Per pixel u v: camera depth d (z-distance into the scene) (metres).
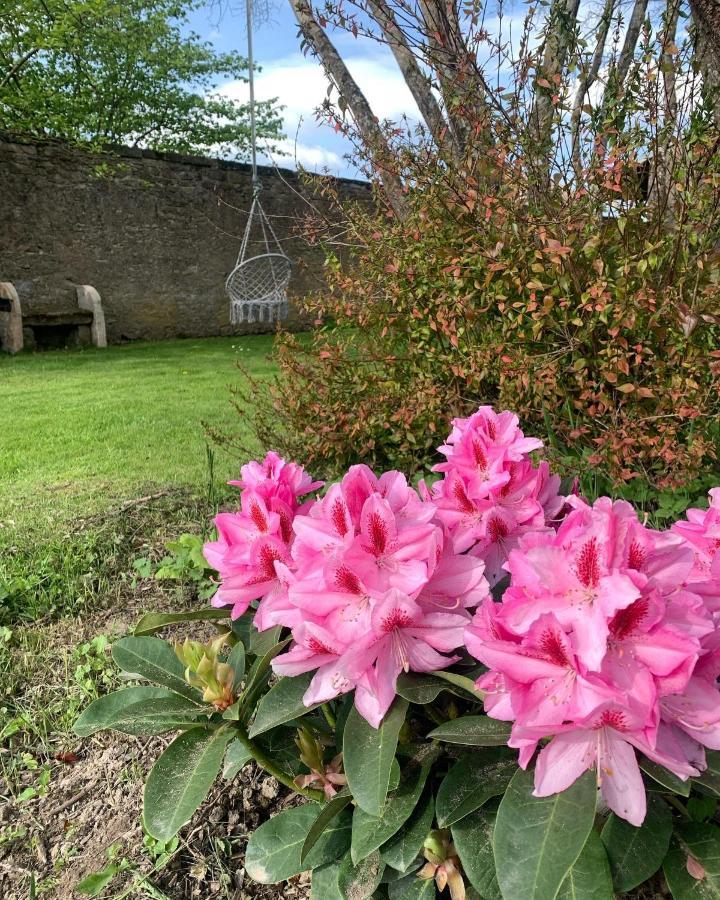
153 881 1.73
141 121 23.55
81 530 3.91
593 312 3.20
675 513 3.24
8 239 12.24
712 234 3.06
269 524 1.40
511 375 3.32
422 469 4.08
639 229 3.20
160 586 3.32
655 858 1.17
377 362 3.98
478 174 3.53
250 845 1.51
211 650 1.36
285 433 4.55
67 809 2.04
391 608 1.12
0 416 6.96
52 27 16.66
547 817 1.04
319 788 1.48
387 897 1.47
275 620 1.29
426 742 1.42
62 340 13.02
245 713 1.40
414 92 4.03
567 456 3.30
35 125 18.00
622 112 3.07
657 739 1.06
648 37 3.01
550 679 1.02
